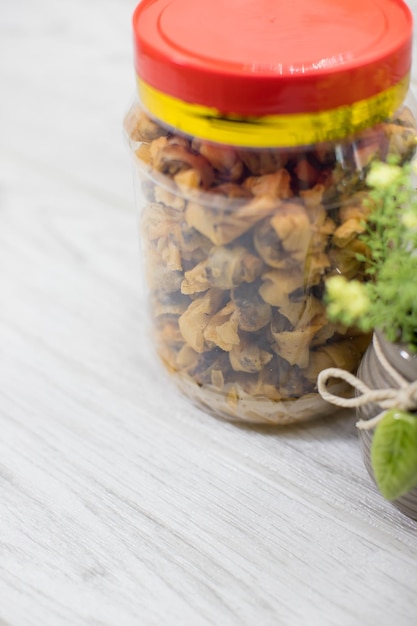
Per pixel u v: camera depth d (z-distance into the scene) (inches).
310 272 18.3
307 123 17.3
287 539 18.8
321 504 19.3
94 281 24.3
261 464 20.1
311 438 20.5
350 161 18.0
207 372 19.8
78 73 28.8
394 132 18.3
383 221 17.3
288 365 19.3
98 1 27.5
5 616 17.9
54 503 19.5
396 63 17.6
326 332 19.1
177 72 17.4
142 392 21.5
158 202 18.9
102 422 20.9
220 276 18.3
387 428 16.9
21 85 30.1
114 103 28.5
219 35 18.0
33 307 23.6
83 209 26.4
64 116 29.6
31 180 27.4
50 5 28.3
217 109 17.3
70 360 22.3
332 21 18.3
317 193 17.8
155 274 19.8
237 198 17.8
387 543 18.7
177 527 19.1
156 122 18.4
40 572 18.5
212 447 20.4
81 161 28.0
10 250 25.2
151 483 19.8
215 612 17.9
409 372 17.1
